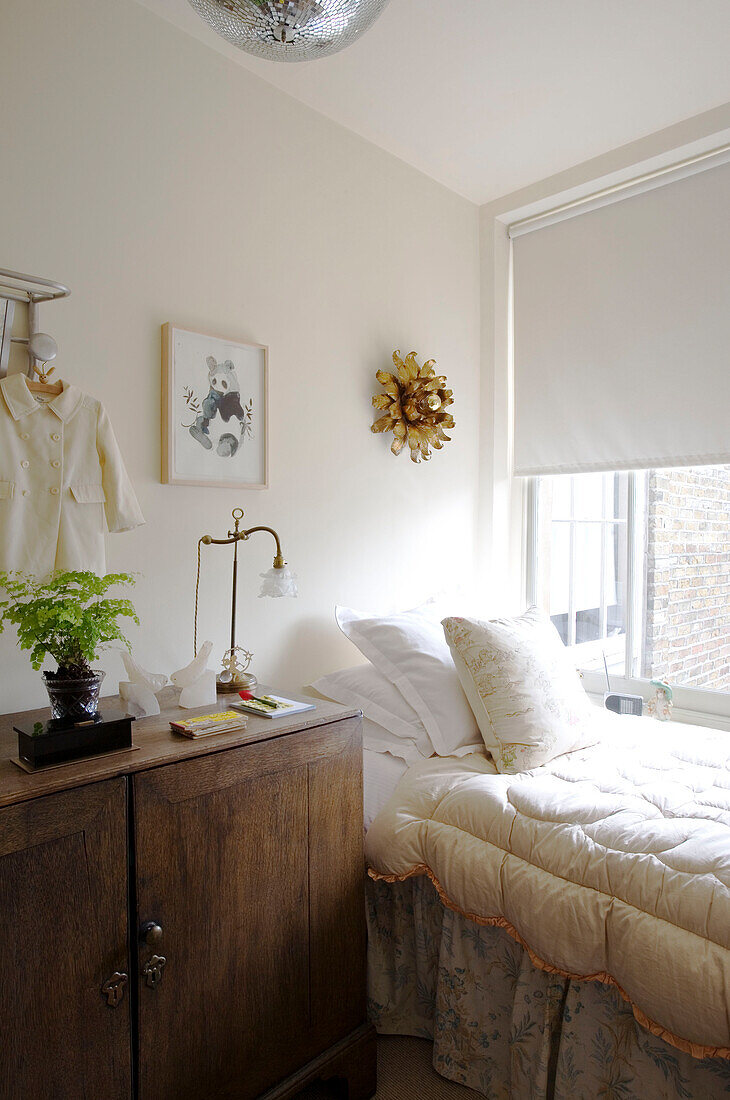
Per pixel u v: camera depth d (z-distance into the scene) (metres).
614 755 1.93
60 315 1.69
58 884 1.12
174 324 1.89
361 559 2.46
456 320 2.87
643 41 2.00
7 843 1.06
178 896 1.28
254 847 1.41
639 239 2.62
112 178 1.79
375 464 2.51
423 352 2.71
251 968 1.40
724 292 2.42
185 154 1.94
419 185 2.70
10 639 1.60
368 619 2.22
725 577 2.48
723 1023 1.17
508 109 2.31
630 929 1.30
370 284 2.49
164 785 1.26
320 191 2.31
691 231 2.49
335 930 1.58
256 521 2.12
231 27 1.29
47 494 1.60
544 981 1.50
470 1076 1.64
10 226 1.61
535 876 1.46
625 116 2.36
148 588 1.86
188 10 1.88
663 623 2.69
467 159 2.62
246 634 2.09
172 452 1.88
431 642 2.14
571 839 1.46
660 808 1.56
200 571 1.97
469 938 1.64
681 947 1.24
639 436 2.63
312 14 1.23
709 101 2.29
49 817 1.11
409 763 1.91
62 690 1.28
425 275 2.72
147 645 1.86
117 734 1.29
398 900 1.80
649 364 2.60
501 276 3.00
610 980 1.34
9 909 1.06
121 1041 1.20
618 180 2.63
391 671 2.10
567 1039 1.44
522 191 2.84
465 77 2.14
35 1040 1.09
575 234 2.80
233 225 2.06
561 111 2.33
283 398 2.20
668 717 2.50
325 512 2.33
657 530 2.71
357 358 2.44
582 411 2.79
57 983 1.12
